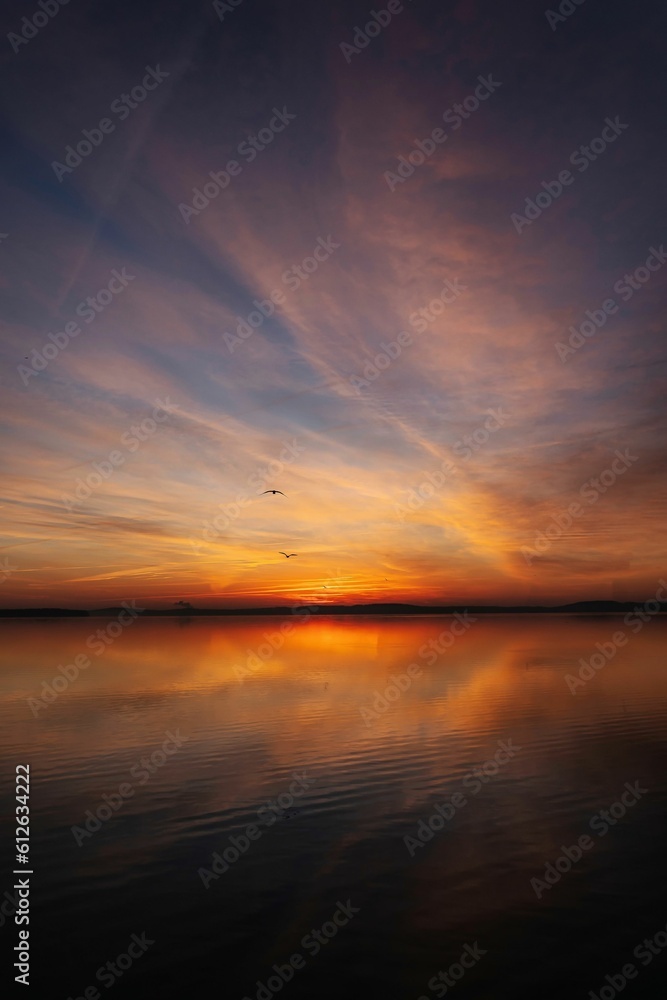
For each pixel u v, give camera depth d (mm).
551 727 21984
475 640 73250
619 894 10297
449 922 9578
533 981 8164
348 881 10883
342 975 8328
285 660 47250
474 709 25469
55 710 25797
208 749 19469
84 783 16219
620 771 16797
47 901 10227
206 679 35438
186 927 9492
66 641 74375
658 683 32156
